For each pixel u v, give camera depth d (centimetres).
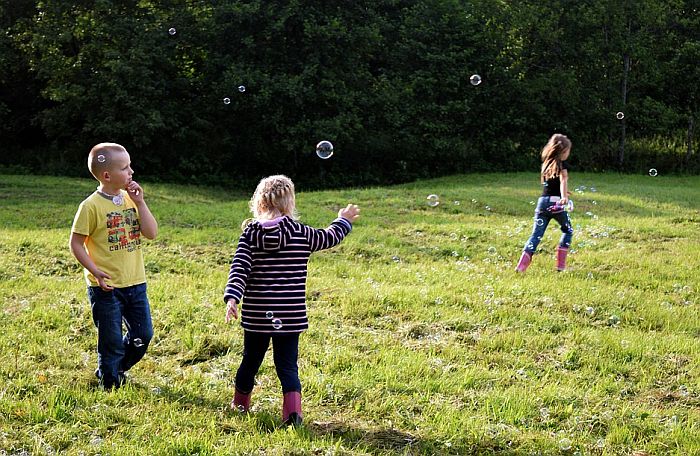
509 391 437
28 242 827
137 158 2012
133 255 423
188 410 393
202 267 773
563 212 766
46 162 2073
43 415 379
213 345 504
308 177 2180
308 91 1920
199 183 2055
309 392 426
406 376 457
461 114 2217
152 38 1942
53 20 1980
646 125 2328
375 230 1009
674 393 449
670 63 2328
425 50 2192
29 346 488
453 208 1249
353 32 1991
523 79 2309
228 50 2039
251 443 352
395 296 633
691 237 984
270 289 365
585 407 422
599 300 648
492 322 582
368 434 373
